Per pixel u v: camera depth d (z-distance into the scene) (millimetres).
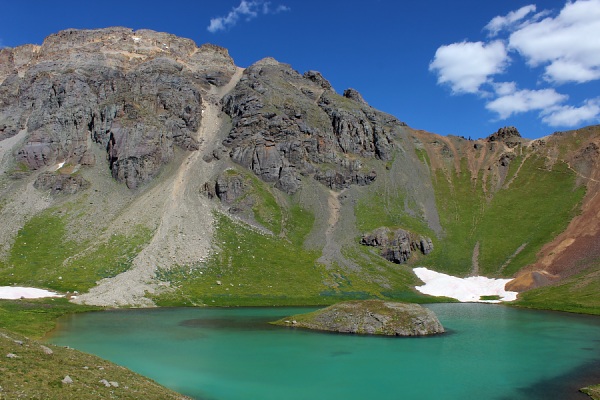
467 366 54781
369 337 71062
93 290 108000
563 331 80312
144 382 39719
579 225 164500
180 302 108062
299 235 162875
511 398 43375
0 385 29250
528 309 113625
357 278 139125
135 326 76688
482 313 105312
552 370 53688
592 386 46812
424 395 43812
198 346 62312
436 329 76750
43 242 140125
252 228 160375
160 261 128000
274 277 131375
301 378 48406
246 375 49094
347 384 46719
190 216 156875
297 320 80875
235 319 87125
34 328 69062
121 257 128375
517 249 162625
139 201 164625
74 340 63844
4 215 155625
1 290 99000
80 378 34719
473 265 158500
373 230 168750
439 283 142250
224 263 134750
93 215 157625
